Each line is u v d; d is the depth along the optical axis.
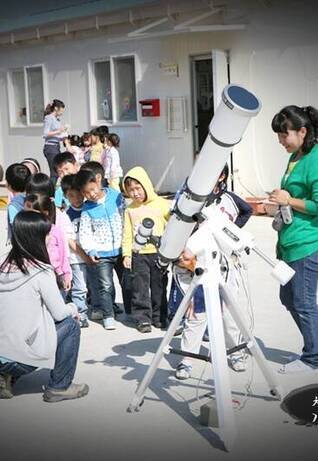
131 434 4.25
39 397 4.85
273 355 5.40
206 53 12.62
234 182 12.32
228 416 4.00
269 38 11.67
